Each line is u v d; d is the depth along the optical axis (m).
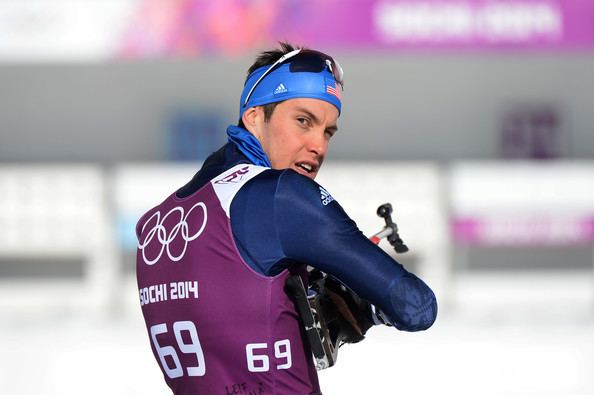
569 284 37.50
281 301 6.58
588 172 33.88
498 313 32.31
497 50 33.88
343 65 40.22
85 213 33.69
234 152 7.21
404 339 24.34
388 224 7.58
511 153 40.59
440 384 21.28
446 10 33.72
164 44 33.09
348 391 20.62
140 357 23.22
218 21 33.19
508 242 34.06
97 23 32.94
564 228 34.03
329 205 6.56
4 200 33.56
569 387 21.39
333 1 33.50
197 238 6.77
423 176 33.78
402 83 40.50
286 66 7.09
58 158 39.72
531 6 33.81
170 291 6.94
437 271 33.97
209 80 39.88
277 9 33.34
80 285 36.22
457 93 40.53
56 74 39.53
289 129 7.05
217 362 6.77
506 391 20.97
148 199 33.41
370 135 40.59
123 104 39.72
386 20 33.66
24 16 32.62
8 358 23.05
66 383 21.59
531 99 40.59
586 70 40.47
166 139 39.84
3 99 39.44
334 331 6.98
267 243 6.53
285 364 6.64
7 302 35.97
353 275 6.56
